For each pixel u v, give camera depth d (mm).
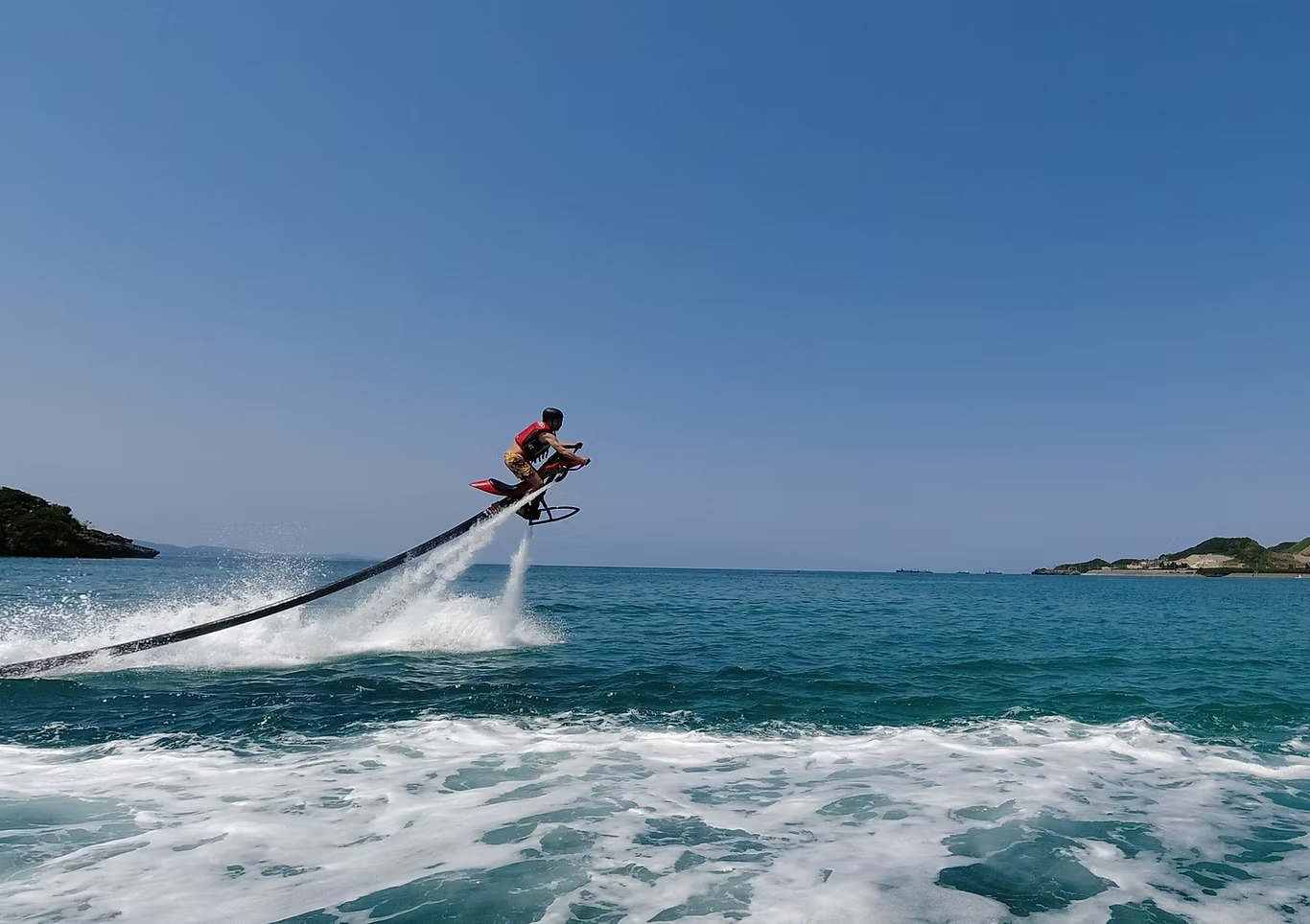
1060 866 4953
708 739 8352
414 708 9484
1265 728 9344
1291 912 4312
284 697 10031
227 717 8883
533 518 13609
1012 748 8227
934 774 7156
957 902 4359
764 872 4750
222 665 12617
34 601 24188
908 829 5613
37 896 4211
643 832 5457
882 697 10953
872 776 7039
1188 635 22172
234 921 3955
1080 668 14203
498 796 6250
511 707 9641
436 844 5125
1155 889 4609
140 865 4691
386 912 4090
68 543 90750
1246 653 17344
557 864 4816
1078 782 6945
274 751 7527
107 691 10320
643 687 11164
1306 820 5949
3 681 10875
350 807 5887
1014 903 4367
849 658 14961
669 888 4488
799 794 6480
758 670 13031
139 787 6301
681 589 54656
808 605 35781
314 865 4750
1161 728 9273
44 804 5840
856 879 4660
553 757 7469
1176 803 6344
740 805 6141
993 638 19906
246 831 5324
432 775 6773
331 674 11883
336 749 7633
